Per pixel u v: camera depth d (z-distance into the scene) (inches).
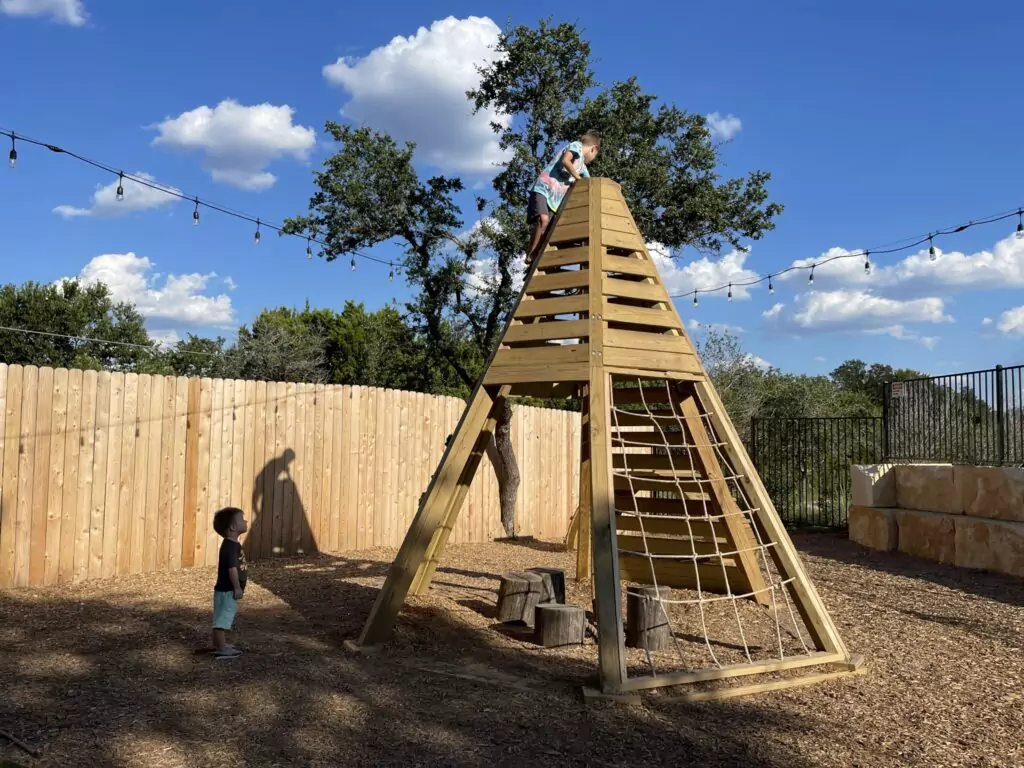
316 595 316.2
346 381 1328.7
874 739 182.5
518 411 552.7
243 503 389.1
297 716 181.2
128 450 343.9
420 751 165.2
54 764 148.8
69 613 271.1
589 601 338.0
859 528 521.7
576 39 522.6
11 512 305.3
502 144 532.7
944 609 331.6
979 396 458.9
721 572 324.5
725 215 530.9
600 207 271.4
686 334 274.7
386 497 461.4
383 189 526.0
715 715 195.2
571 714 191.8
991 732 189.5
